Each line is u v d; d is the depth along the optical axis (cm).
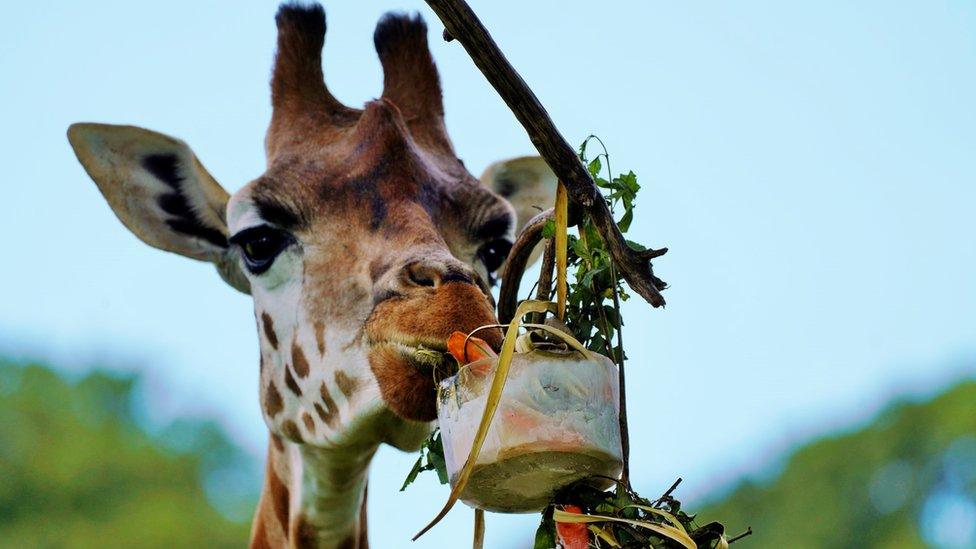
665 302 776
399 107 1090
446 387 792
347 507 1044
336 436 968
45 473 3634
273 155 1057
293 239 998
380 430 952
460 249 1012
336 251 979
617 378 797
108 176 1160
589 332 841
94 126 1148
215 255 1166
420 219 971
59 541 3525
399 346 885
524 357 772
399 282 912
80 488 3647
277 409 1016
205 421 4022
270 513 1095
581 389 772
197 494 3831
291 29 1093
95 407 3950
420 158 1029
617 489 794
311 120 1062
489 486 786
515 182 1241
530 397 768
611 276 833
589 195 764
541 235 847
